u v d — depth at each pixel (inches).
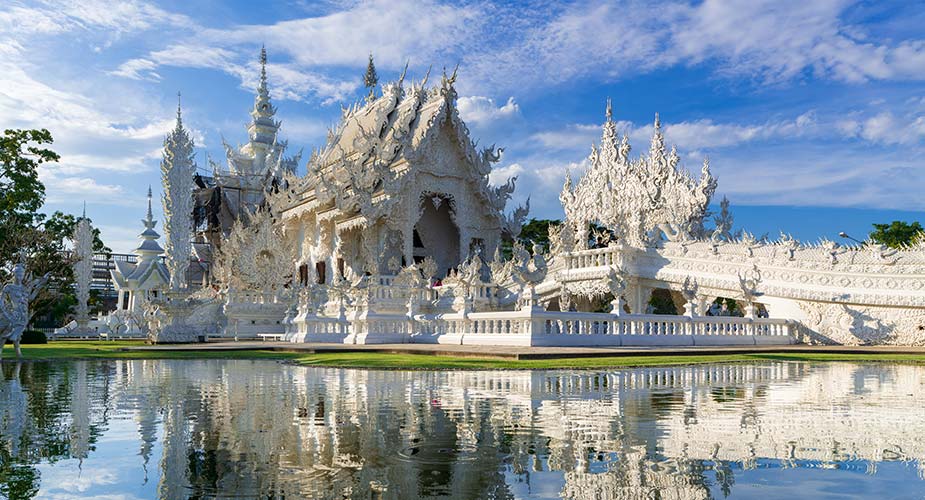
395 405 372.2
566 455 241.0
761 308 1568.7
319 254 2170.3
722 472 216.4
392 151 1979.6
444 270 2128.4
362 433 283.9
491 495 188.5
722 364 720.3
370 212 1850.4
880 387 480.1
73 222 2583.7
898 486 198.5
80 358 854.5
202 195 3006.9
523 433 283.7
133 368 680.4
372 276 1573.6
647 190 2278.5
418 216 1940.2
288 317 1469.0
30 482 204.5
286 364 724.0
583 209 2559.1
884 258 1205.7
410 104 2102.6
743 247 1337.4
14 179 1738.4
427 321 1174.3
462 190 2010.3
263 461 232.4
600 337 986.7
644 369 636.7
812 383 509.7
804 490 193.3
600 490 193.3
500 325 1035.3
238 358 853.2
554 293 1489.9
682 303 1649.9
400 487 197.5
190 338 1478.8
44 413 346.3
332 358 787.4
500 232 2059.5
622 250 1424.7
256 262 1915.6
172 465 225.9
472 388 460.1
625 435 279.3
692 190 2135.8
